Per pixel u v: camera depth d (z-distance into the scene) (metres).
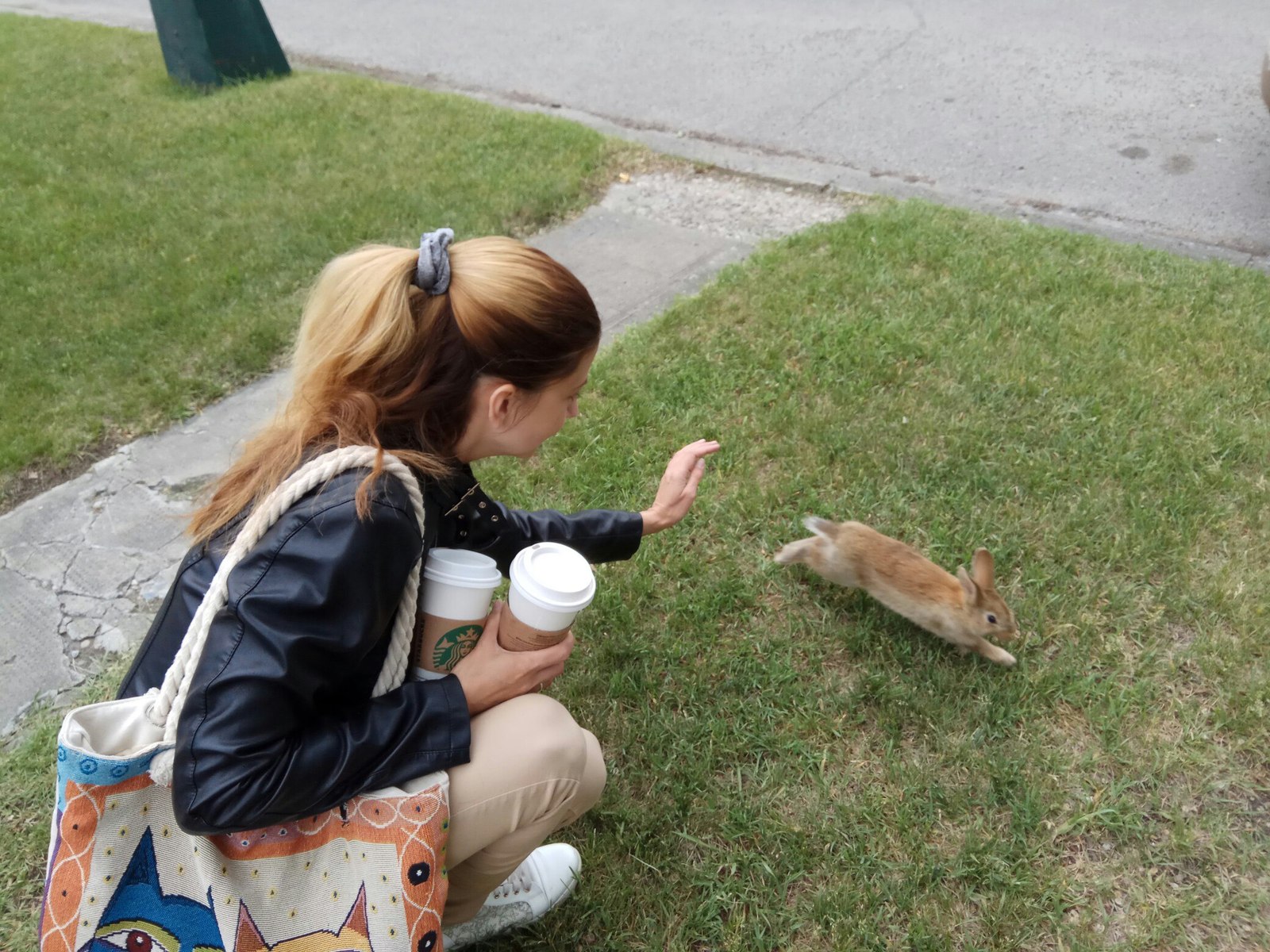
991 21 7.90
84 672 3.00
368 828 1.54
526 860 2.24
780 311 4.38
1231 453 3.43
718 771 2.58
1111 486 3.34
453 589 1.65
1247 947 2.14
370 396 1.51
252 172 6.28
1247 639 2.77
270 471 1.51
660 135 6.64
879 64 7.36
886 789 2.50
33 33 10.11
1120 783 2.44
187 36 7.77
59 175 6.46
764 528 3.30
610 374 4.05
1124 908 2.22
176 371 4.32
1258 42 7.07
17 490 3.78
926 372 3.94
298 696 1.40
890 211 5.20
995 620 2.69
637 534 2.35
